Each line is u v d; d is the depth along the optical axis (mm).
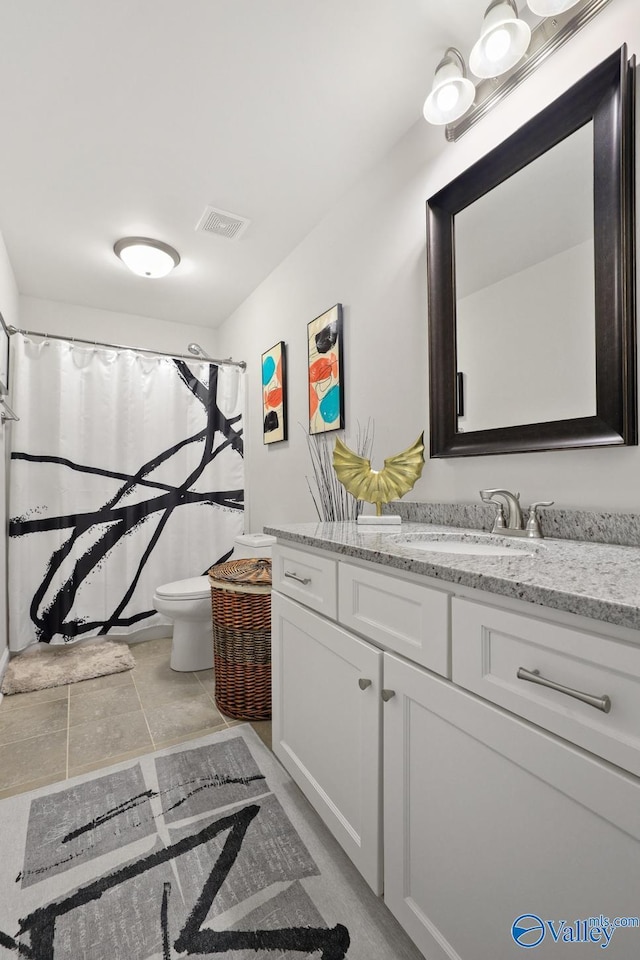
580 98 1126
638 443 1044
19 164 1818
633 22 1047
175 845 1203
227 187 1990
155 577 2818
